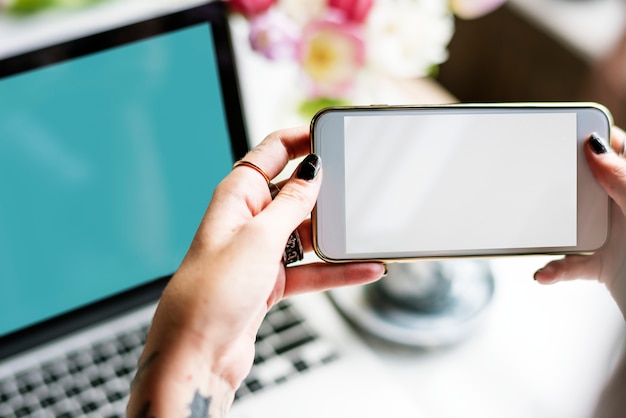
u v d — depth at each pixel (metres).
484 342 0.74
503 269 0.80
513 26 1.33
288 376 0.70
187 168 0.70
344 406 0.68
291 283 0.60
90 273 0.70
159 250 0.72
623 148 0.60
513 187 0.58
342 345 0.72
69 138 0.64
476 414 0.68
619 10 1.26
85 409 0.67
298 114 0.88
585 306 0.77
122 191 0.68
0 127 0.61
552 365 0.71
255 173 0.56
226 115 0.69
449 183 0.58
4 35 0.95
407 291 0.74
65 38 0.61
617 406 0.49
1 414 0.67
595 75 1.00
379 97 0.96
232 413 0.67
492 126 0.57
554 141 0.58
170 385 0.49
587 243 0.59
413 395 0.69
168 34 0.64
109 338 0.72
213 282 0.50
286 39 0.80
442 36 0.83
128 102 0.65
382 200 0.58
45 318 0.70
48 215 0.66
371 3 0.79
